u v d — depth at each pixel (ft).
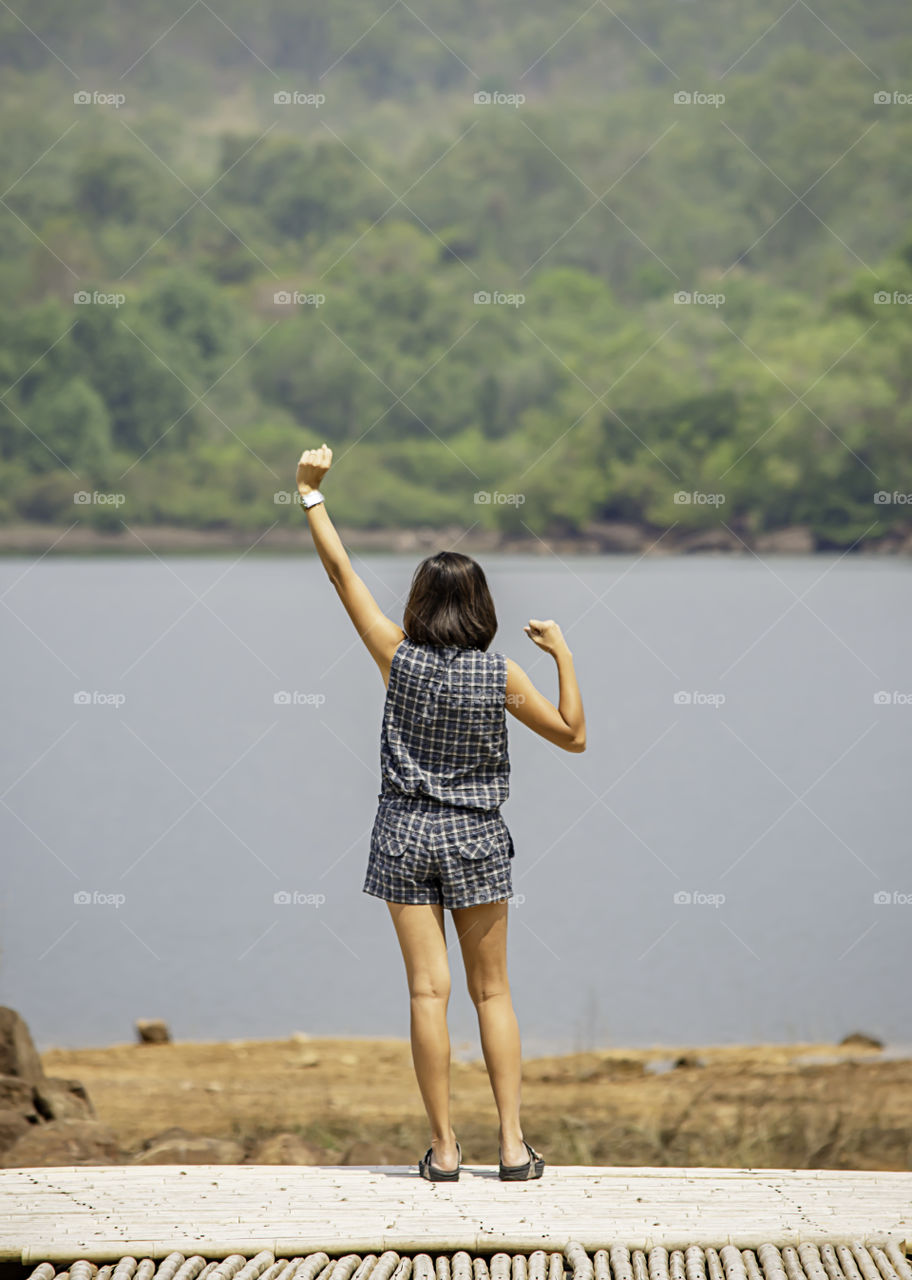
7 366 337.31
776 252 359.46
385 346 350.84
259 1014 38.47
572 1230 15.96
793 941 45.88
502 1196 17.13
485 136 385.70
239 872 58.85
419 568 18.48
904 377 313.32
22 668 137.18
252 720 107.24
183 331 349.41
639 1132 26.66
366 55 420.77
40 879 57.06
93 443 331.98
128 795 78.79
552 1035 36.01
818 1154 25.35
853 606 181.98
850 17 391.04
